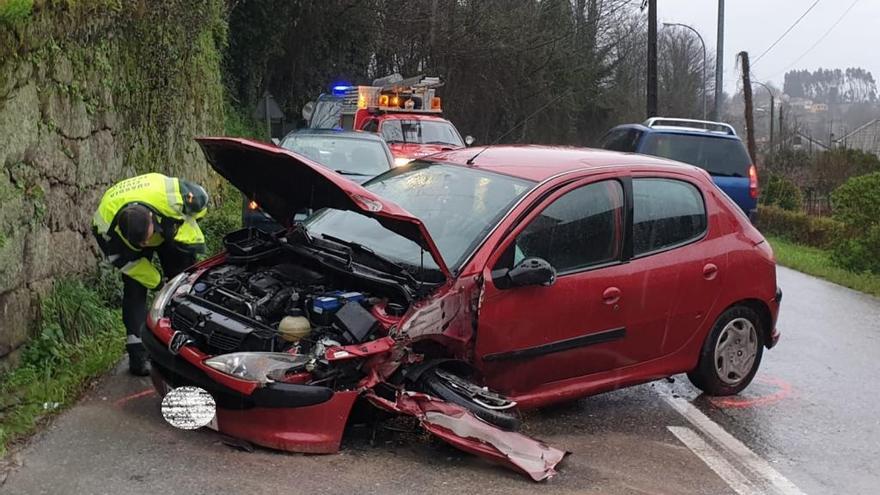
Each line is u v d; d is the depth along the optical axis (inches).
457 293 187.6
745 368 249.3
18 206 224.2
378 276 189.9
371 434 188.2
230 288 200.4
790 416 237.8
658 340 224.7
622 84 1774.1
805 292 470.3
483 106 1412.4
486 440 177.3
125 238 220.2
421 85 669.9
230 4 879.7
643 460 196.4
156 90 399.2
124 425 190.5
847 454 211.6
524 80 1403.8
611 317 212.1
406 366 185.2
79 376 217.3
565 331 203.9
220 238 401.1
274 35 1045.2
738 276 239.1
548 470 177.3
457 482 171.9
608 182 219.5
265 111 845.8
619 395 246.8
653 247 224.1
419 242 184.5
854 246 582.9
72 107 277.4
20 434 179.8
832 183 1314.0
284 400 172.4
